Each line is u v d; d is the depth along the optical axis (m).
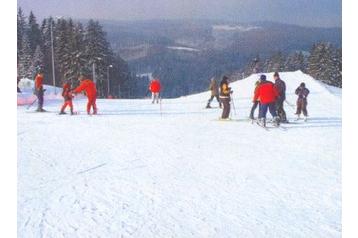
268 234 6.93
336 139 15.02
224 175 10.34
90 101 21.09
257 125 18.05
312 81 34.72
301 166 11.27
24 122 18.23
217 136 15.43
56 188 9.15
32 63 64.12
